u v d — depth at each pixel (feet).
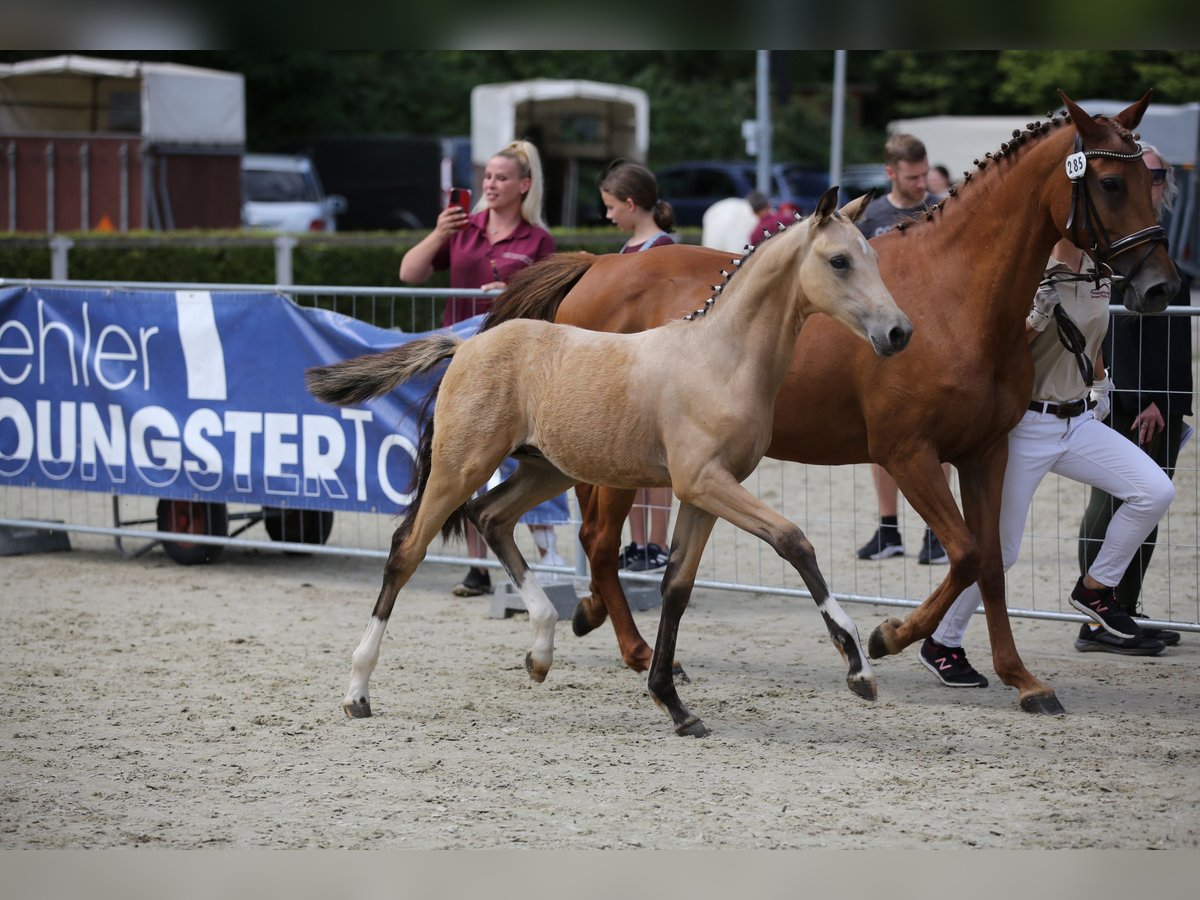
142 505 56.39
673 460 27.89
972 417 29.99
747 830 23.39
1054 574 45.50
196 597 42.63
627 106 146.30
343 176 169.27
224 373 43.75
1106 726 29.48
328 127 190.60
